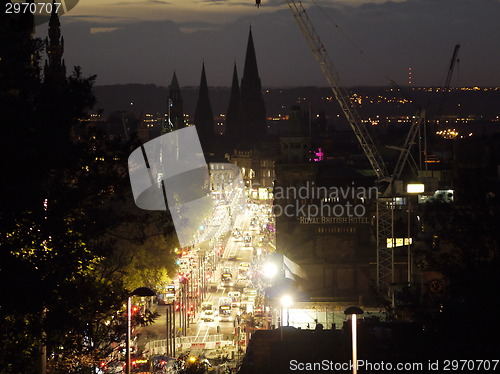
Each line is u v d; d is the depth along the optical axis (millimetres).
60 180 50719
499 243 61125
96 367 63344
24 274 43688
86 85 51531
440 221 64812
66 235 49219
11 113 45750
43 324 47688
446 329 58062
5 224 44531
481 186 65812
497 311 56719
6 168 44000
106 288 56812
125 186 53625
